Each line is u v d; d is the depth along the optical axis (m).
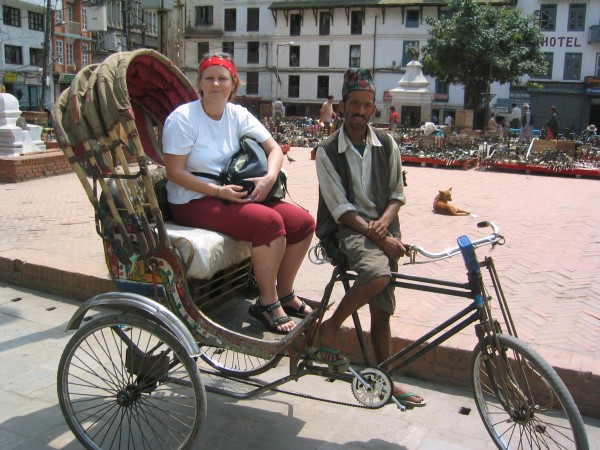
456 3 32.94
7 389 3.81
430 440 3.28
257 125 3.79
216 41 49.69
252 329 3.73
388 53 45.41
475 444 3.25
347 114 3.31
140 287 3.31
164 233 3.12
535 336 4.19
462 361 3.83
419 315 4.55
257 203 3.54
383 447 3.22
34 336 4.59
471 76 33.88
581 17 40.94
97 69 3.18
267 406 3.64
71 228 7.30
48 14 29.78
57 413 3.56
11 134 11.88
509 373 2.95
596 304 4.82
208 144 3.58
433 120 44.34
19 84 42.22
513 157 15.23
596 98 41.22
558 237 7.25
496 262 6.08
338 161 3.35
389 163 3.42
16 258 5.68
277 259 3.49
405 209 9.05
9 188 10.48
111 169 3.13
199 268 3.20
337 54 46.72
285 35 47.78
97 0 19.14
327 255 3.37
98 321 3.08
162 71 3.84
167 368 3.21
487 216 8.59
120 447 3.21
